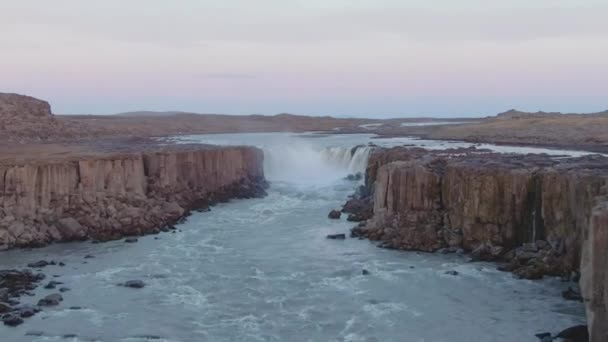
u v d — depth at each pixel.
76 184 72.19
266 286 52.62
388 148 103.44
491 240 59.25
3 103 145.38
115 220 70.62
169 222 75.50
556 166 61.28
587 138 122.25
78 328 43.81
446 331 42.66
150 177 83.06
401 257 60.03
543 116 197.50
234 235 70.69
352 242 66.12
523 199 58.31
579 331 40.50
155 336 42.59
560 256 53.53
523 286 50.78
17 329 43.47
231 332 43.31
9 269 56.75
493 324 43.59
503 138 135.75
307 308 47.53
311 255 61.62
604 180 49.56
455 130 165.62
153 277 55.16
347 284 52.62
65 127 153.00
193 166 88.81
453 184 63.00
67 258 61.09
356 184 100.25
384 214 67.31
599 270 34.97
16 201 67.25
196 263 59.47
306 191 98.44
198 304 48.69
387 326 43.78
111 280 54.31
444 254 60.59
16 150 98.38
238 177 97.12
